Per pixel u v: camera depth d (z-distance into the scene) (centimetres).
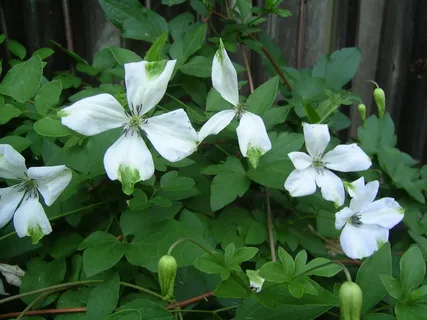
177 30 39
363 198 29
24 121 36
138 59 33
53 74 45
